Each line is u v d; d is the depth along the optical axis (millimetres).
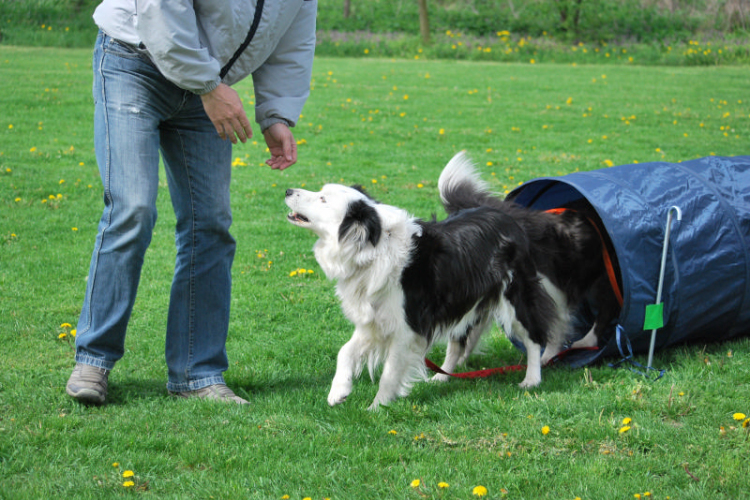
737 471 2762
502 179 8719
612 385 3721
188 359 3504
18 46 20125
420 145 10789
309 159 9742
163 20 2787
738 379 3760
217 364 3580
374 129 11781
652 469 2826
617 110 13898
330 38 24688
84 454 2832
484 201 4332
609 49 23562
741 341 4375
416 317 3557
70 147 9625
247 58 3188
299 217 3633
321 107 13578
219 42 3035
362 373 4074
